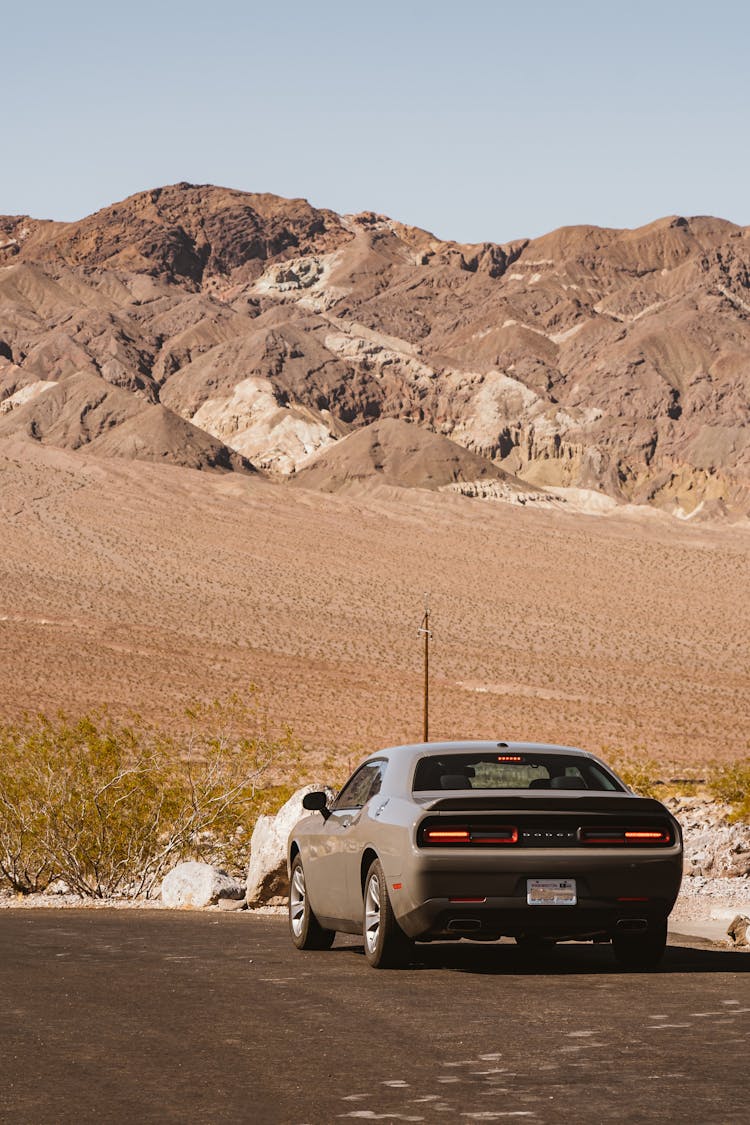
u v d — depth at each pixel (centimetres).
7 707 18512
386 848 1845
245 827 3994
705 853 3609
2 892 3900
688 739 18675
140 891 3734
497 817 1788
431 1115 1092
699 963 1975
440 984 1762
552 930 1792
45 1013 1587
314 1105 1132
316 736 17450
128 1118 1098
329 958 2058
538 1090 1165
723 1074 1212
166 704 19688
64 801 3734
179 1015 1557
